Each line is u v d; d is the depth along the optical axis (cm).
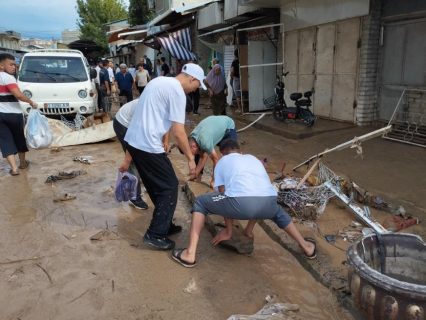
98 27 4291
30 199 531
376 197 474
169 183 377
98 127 881
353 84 877
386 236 286
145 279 338
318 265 348
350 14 852
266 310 291
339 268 344
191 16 1670
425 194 492
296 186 480
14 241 409
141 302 307
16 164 718
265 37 1203
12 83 620
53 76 995
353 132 824
